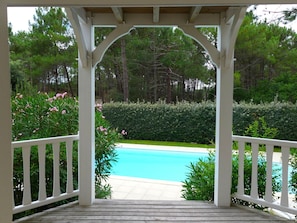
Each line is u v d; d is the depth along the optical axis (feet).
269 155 10.72
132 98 41.16
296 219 10.37
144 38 39.88
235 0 5.41
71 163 11.45
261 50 34.09
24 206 9.93
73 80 38.93
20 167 11.46
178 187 17.17
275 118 28.27
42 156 10.45
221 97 11.34
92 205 11.48
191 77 39.27
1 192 3.76
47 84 38.50
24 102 12.78
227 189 11.49
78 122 12.56
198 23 11.35
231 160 11.47
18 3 5.42
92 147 11.66
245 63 35.63
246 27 33.88
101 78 41.34
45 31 37.68
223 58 11.25
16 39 36.09
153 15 10.78
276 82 33.06
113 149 14.58
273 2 5.36
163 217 10.28
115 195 15.51
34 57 36.86
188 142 33.30
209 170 12.97
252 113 28.94
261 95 33.40
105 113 35.96
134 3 5.58
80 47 10.77
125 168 25.70
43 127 12.64
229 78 11.27
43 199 10.55
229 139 11.41
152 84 40.81
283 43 33.50
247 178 12.03
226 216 10.45
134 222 9.80
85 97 11.43
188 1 5.47
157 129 34.47
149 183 18.06
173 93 40.55
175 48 39.24
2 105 3.72
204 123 32.53
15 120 12.39
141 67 40.70
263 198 11.62
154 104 34.94
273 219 10.24
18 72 32.55
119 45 40.50
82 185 11.56
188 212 10.82
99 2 5.44
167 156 27.32
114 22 11.43
